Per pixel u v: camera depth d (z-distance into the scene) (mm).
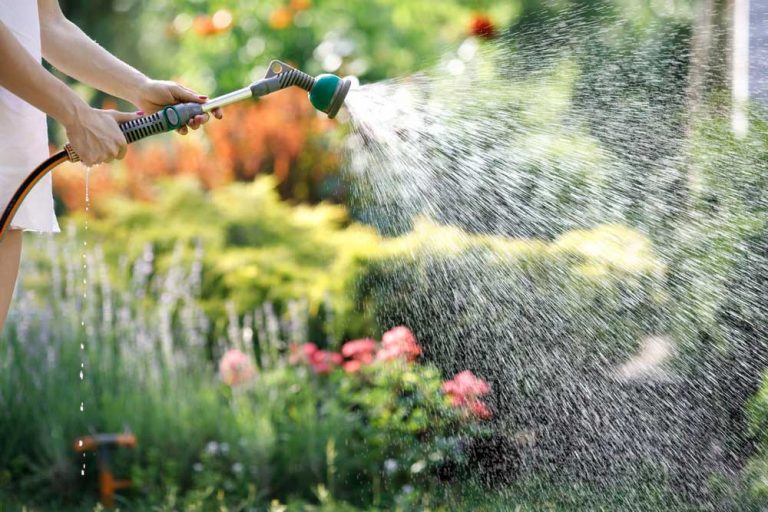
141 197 13047
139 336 9695
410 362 8680
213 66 15742
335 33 15516
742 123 7434
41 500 8188
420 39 15750
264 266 10547
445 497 7699
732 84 7668
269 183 12445
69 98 4422
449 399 8242
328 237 10922
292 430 8453
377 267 9648
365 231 10422
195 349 9836
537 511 7301
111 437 8219
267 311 9898
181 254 10875
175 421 8602
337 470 8133
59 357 9305
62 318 9945
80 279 10836
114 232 11766
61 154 4582
